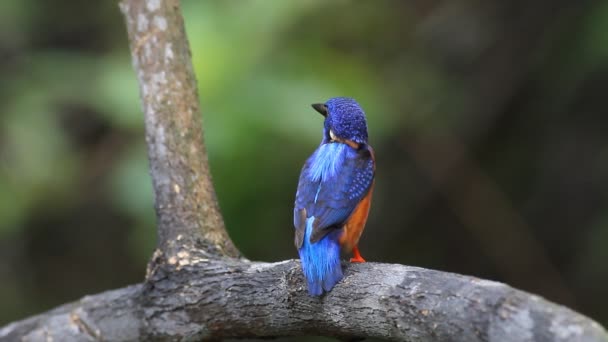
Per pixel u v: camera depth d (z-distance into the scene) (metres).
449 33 15.07
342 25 13.39
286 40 11.02
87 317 6.85
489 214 15.41
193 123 7.50
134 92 10.93
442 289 5.43
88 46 14.74
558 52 14.77
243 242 12.23
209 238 7.20
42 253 15.17
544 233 15.56
